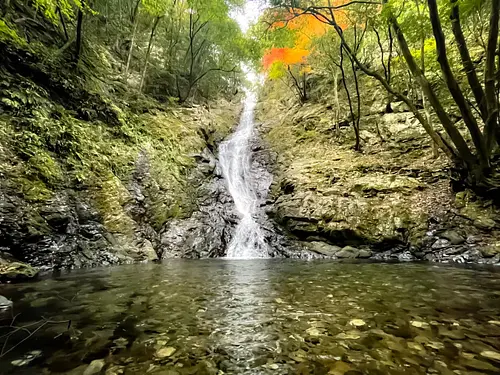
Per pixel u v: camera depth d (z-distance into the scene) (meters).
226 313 2.99
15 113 6.50
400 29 7.07
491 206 7.22
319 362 1.92
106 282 4.51
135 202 8.23
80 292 3.80
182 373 1.78
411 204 8.39
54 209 6.07
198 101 18.27
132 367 1.84
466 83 10.48
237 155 15.11
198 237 9.14
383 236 8.02
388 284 4.36
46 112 7.20
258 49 15.54
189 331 2.49
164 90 15.56
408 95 12.62
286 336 2.37
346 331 2.46
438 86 11.40
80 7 8.23
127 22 15.12
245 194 12.64
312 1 11.40
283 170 12.88
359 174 10.20
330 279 4.84
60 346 2.13
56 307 3.11
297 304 3.32
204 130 14.31
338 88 16.45
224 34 17.03
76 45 9.34
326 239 8.83
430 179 8.94
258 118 20.31
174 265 6.66
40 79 7.77
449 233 7.37
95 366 1.84
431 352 2.04
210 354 2.04
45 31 9.21
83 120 8.50
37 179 6.09
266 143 15.83
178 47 17.55
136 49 15.15
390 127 12.24
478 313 2.90
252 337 2.36
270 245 9.30
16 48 7.35
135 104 11.62
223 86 23.02
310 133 14.56
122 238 7.30
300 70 16.83
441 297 3.54
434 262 6.81
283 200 10.51
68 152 7.21
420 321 2.68
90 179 7.36
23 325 2.54
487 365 1.84
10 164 5.77
